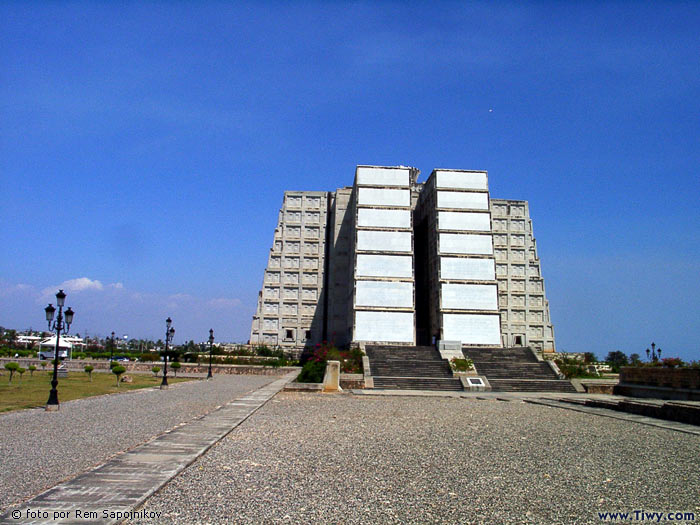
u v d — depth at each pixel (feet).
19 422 70.79
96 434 60.75
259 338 309.01
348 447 56.18
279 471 43.80
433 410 98.84
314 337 308.40
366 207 262.88
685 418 81.97
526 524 32.35
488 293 254.88
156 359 273.33
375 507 34.81
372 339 247.91
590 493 39.60
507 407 107.24
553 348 305.32
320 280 315.17
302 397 122.11
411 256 257.96
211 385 150.82
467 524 32.07
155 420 73.41
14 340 444.14
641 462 51.19
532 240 317.63
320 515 32.86
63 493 35.09
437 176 267.18
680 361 143.74
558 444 61.16
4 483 38.40
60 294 89.92
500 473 45.44
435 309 261.85
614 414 92.17
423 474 44.39
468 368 182.19
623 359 265.54
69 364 239.09
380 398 125.59
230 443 56.08
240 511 32.99
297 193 323.98
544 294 310.65
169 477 39.65
